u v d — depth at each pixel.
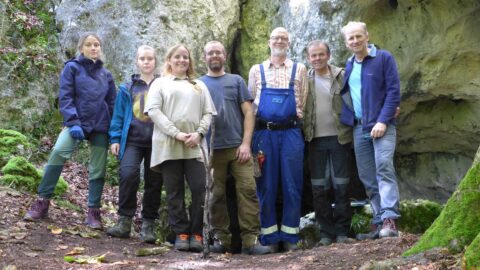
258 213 5.51
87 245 4.81
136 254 4.69
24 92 8.29
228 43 9.37
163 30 8.83
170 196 5.07
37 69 8.52
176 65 5.09
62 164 5.31
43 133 8.23
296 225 5.59
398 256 3.95
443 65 7.77
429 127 8.55
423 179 9.10
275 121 5.55
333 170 5.75
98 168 5.55
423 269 3.35
